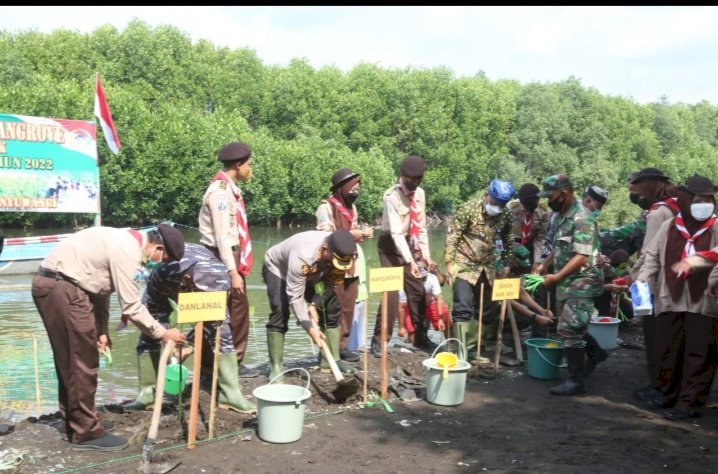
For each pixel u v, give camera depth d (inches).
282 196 1847.9
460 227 284.5
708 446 194.9
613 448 193.2
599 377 274.5
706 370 218.8
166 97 2319.1
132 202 1504.7
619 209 960.3
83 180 697.0
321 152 1952.5
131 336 439.8
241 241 240.8
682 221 219.1
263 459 180.7
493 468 177.9
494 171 2608.3
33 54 2175.2
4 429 196.1
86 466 172.1
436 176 2412.6
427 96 2496.3
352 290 279.9
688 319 218.8
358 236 276.7
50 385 323.9
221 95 2468.0
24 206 663.1
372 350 301.7
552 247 276.4
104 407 217.9
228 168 239.1
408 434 203.3
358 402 232.1
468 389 253.8
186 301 178.9
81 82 2167.8
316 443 193.6
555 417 222.2
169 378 212.1
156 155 1526.8
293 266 225.3
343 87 2541.8
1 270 671.1
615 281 335.6
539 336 314.5
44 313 179.6
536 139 2650.1
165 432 197.5
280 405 188.9
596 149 2669.8
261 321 511.8
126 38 2285.9
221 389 216.8
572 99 2834.6
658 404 232.5
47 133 674.8
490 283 289.0
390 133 2502.5
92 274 179.8
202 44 2603.3
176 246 191.2
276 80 2539.4
